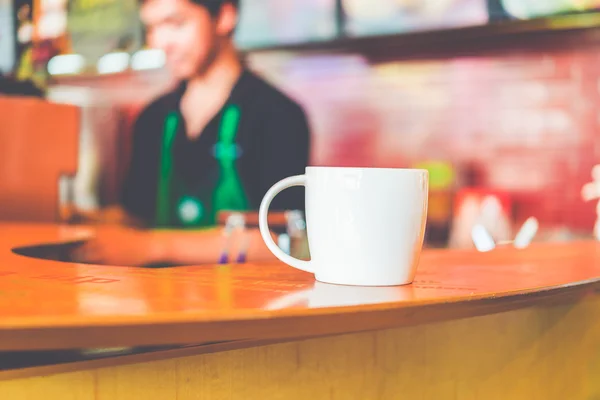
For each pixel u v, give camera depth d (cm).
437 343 96
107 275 77
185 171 399
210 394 72
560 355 120
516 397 111
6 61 436
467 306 65
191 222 398
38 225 173
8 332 45
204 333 50
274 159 373
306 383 80
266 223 76
